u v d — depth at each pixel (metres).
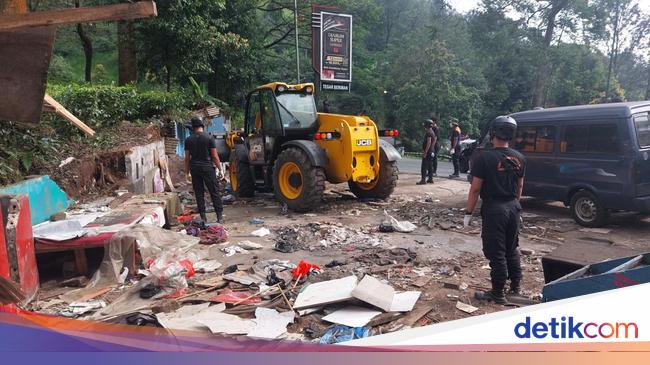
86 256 5.72
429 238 7.10
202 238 6.96
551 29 28.83
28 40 2.16
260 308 4.32
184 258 5.64
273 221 8.35
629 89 40.38
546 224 7.80
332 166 9.23
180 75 20.19
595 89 35.41
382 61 45.12
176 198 8.52
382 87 40.38
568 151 7.74
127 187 9.35
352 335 3.79
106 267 5.28
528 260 6.00
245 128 10.67
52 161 8.68
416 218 8.32
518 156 4.57
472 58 39.97
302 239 7.02
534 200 9.87
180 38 17.61
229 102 25.62
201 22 18.00
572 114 7.69
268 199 10.70
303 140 9.29
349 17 17.84
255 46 25.28
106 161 9.63
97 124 11.00
